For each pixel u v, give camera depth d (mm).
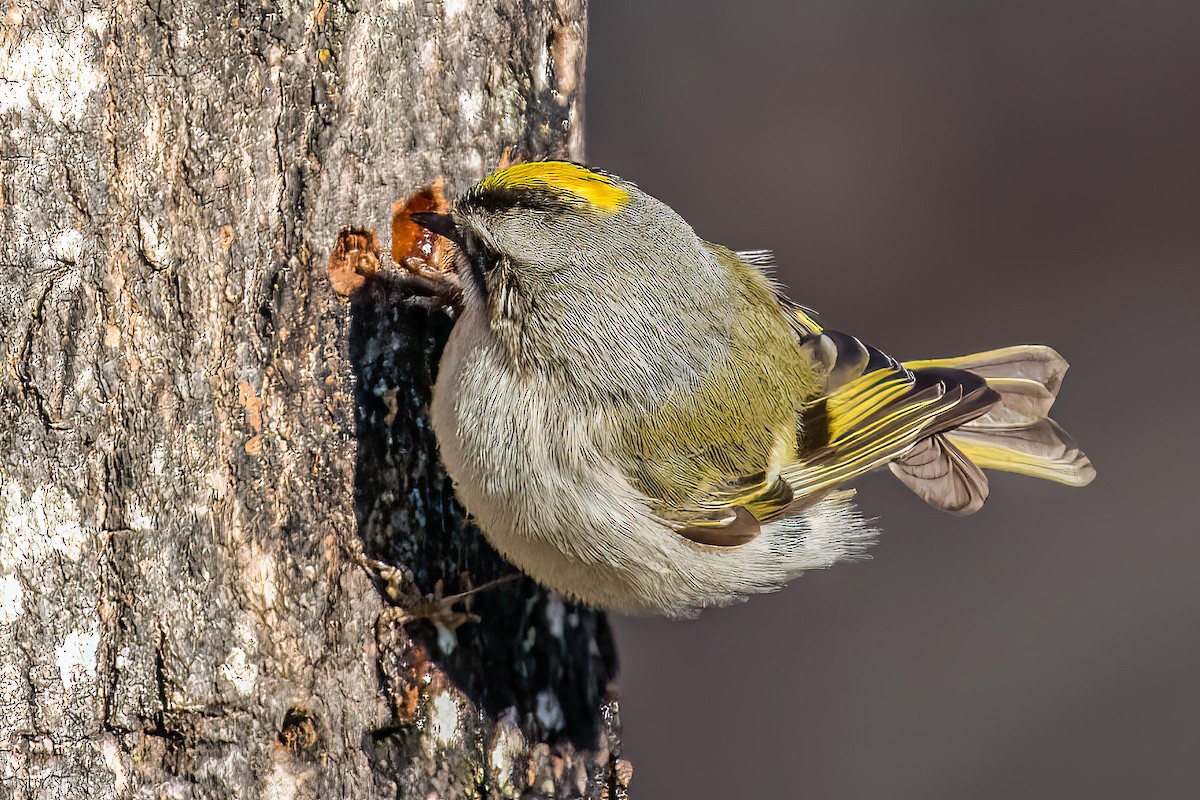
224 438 2713
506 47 2734
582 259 2721
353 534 2723
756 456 2736
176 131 2709
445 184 2730
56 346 2705
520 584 2738
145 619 2707
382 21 2723
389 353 2727
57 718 2705
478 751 2732
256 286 2715
